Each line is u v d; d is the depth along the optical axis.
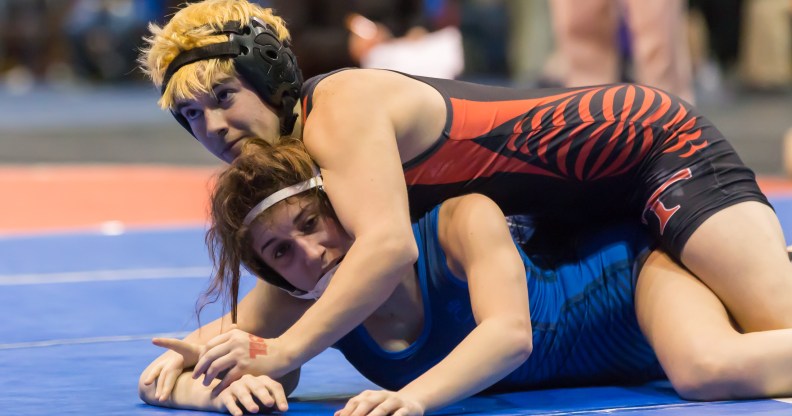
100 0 44.72
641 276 7.05
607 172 7.24
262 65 6.61
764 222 6.98
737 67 39.81
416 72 21.12
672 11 13.04
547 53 28.08
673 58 13.10
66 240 13.57
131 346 8.16
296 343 6.18
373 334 6.71
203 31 6.59
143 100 38.62
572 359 7.03
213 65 6.55
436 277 6.62
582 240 7.39
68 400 6.58
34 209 16.38
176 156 23.34
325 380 7.37
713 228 6.88
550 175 7.16
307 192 6.31
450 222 6.62
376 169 6.33
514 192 7.16
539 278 6.95
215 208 6.41
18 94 41.25
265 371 6.19
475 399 6.70
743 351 6.48
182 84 6.58
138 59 7.25
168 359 6.61
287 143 6.49
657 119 7.28
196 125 6.70
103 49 43.72
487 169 7.02
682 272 6.98
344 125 6.45
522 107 7.15
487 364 6.14
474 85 7.24
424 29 23.11
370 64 21.34
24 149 24.56
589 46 14.10
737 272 6.82
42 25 46.81
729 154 7.26
